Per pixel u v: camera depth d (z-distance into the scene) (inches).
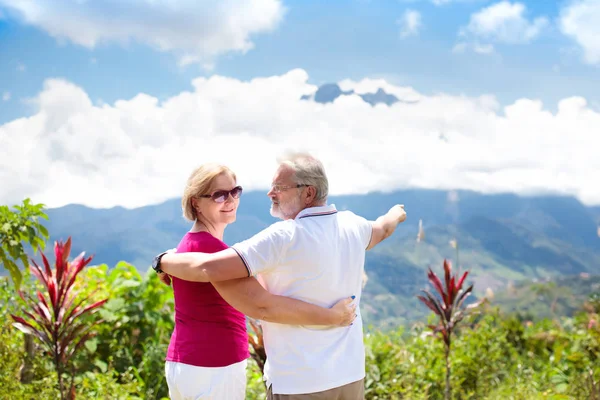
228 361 103.2
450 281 206.2
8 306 213.3
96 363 215.6
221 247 103.4
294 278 97.4
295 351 97.4
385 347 241.0
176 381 103.6
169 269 99.7
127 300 242.2
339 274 100.3
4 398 180.4
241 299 95.3
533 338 291.9
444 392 231.8
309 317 96.2
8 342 201.0
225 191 106.7
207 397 101.5
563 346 272.2
